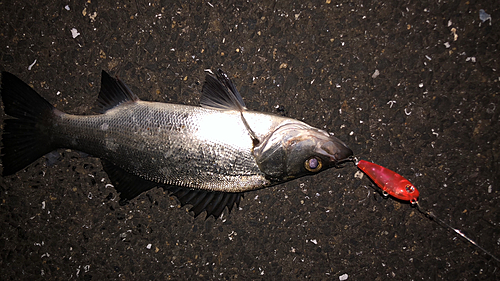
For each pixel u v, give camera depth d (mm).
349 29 366
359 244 383
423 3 364
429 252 381
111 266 391
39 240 389
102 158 341
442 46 367
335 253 385
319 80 369
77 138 338
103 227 387
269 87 371
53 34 373
